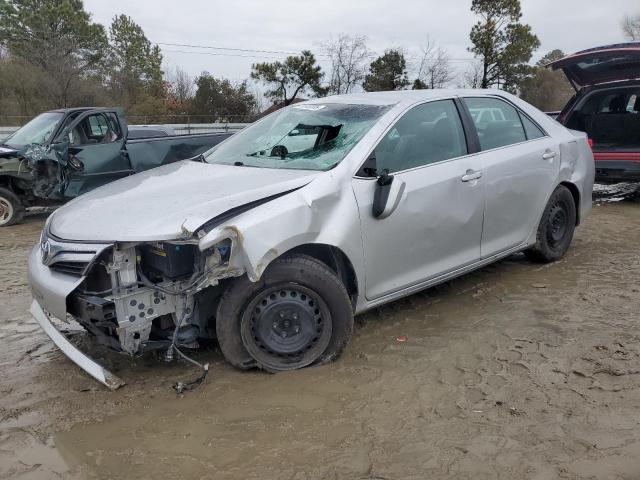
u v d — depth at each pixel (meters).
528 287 5.03
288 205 3.33
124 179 4.28
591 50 8.41
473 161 4.46
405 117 4.16
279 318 3.47
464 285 5.12
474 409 3.14
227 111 42.03
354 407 3.18
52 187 8.44
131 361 3.77
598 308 4.52
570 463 2.68
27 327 4.45
